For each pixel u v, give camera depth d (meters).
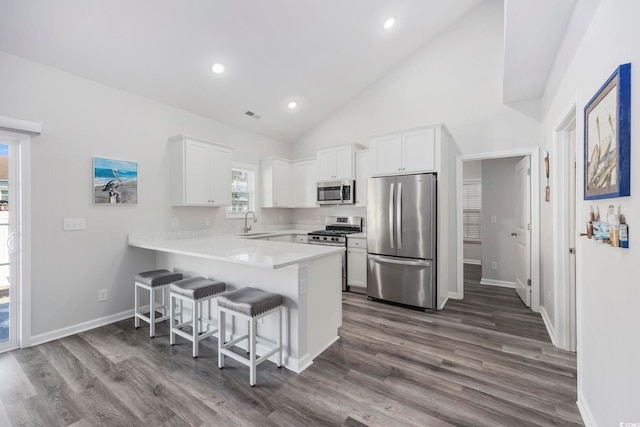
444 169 3.73
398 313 3.42
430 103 4.20
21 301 2.59
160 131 3.65
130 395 1.92
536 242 3.46
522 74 2.86
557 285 2.57
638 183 1.13
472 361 2.33
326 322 2.58
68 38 2.55
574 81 1.97
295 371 2.20
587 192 1.64
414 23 3.76
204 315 2.95
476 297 4.05
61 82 2.82
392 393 1.93
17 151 2.60
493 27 3.74
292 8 2.99
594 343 1.59
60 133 2.81
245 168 4.86
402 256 3.62
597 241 1.53
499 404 1.81
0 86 2.47
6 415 1.74
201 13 2.73
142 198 3.45
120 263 3.26
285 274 2.32
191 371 2.20
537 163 3.47
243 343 2.58
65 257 2.86
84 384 2.04
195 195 3.72
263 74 3.77
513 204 4.57
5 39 2.41
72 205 2.90
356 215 5.03
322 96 4.66
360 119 4.88
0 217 2.54
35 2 2.22
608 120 1.34
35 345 2.63
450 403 1.83
